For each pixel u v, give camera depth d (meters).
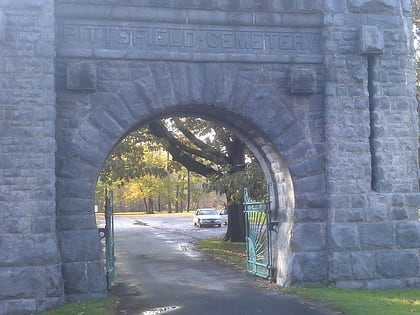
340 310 9.94
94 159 11.41
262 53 12.28
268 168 13.66
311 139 12.40
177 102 11.84
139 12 11.73
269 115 12.26
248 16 12.23
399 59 12.82
